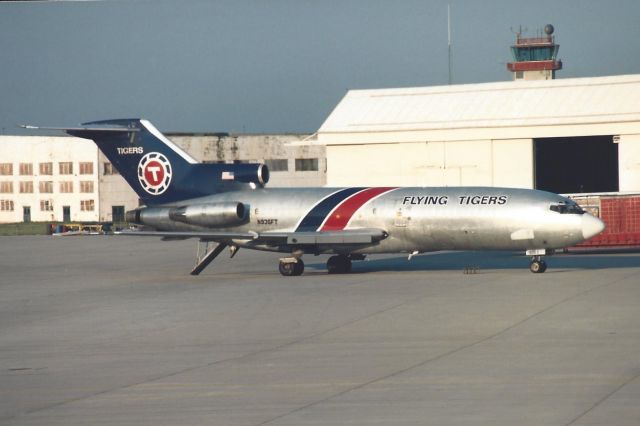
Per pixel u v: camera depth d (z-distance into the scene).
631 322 119.75
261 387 89.38
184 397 86.44
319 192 197.62
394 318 129.38
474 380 89.00
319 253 193.50
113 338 122.69
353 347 108.81
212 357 106.00
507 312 131.12
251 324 129.25
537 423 72.94
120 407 83.62
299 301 151.00
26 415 82.06
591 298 142.88
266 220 197.38
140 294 171.25
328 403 82.06
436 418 75.75
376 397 83.69
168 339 119.88
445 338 112.50
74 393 90.12
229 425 75.88
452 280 174.12
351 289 164.50
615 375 88.94
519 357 99.31
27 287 193.00
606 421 72.69
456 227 182.75
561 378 88.38
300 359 102.75
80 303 161.75
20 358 110.75
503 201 181.00
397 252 191.50
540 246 179.50
